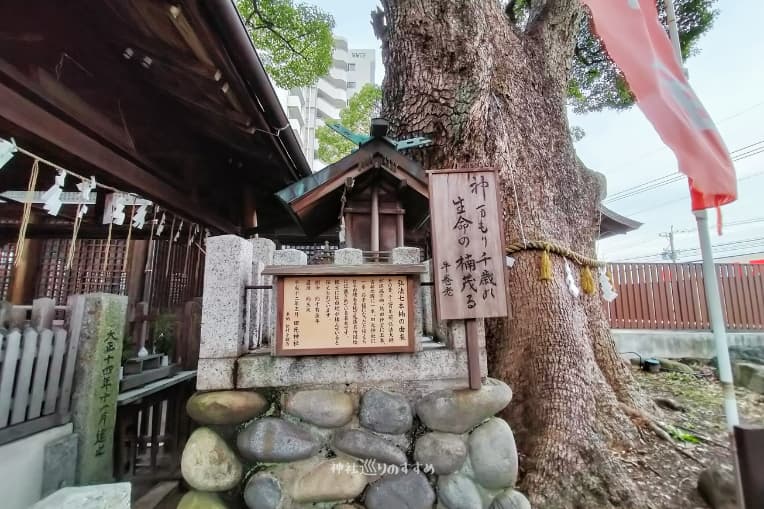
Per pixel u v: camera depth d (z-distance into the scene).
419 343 2.53
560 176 5.11
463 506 2.37
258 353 2.60
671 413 5.02
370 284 2.53
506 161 4.81
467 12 5.22
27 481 2.44
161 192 4.40
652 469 3.60
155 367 4.27
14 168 4.64
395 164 3.57
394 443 2.47
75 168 3.57
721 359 2.66
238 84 3.39
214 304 2.48
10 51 2.61
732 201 2.67
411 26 5.42
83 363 2.96
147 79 3.75
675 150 2.66
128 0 2.55
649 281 9.41
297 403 2.41
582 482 3.21
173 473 3.85
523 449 3.65
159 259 6.34
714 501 3.08
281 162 5.24
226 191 6.55
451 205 2.61
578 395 3.76
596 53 9.11
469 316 2.49
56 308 3.03
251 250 2.76
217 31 2.78
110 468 3.10
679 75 2.90
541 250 4.40
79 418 2.88
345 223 3.90
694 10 7.66
